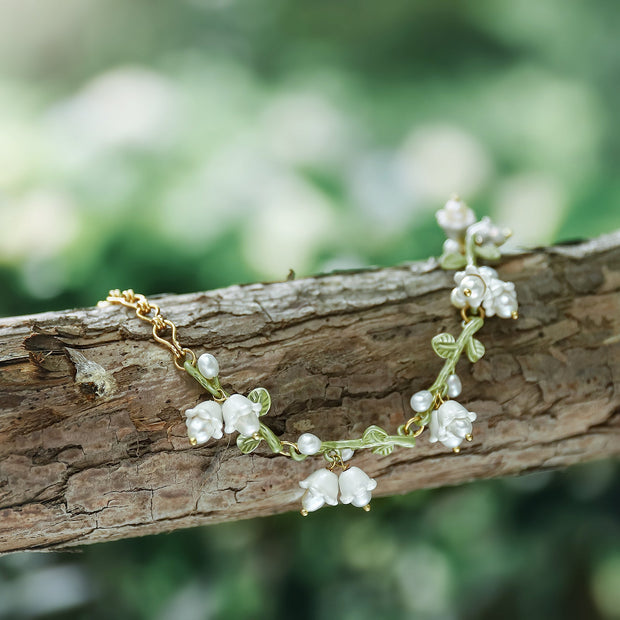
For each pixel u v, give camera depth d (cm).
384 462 51
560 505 62
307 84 96
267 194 71
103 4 105
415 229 74
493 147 95
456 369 51
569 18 103
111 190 69
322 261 69
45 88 102
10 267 67
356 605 62
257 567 63
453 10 103
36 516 48
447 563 63
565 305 52
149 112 74
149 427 49
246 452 49
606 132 98
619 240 53
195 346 50
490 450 51
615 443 53
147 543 62
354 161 78
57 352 49
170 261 68
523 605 62
